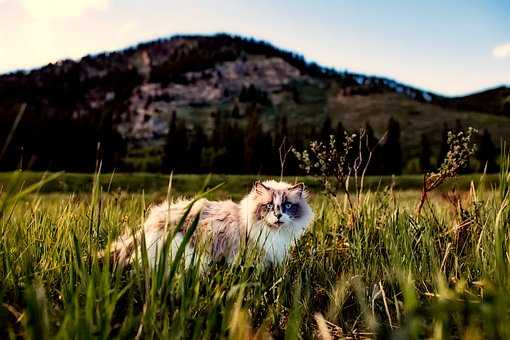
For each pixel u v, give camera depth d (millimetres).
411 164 98062
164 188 42906
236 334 1931
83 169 53906
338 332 2504
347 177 4547
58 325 1969
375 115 149625
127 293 2627
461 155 4125
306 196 4730
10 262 2758
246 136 91062
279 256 4141
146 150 132000
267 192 4375
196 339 1911
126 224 3988
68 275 2703
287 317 2648
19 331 2139
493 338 1783
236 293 2547
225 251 3867
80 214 3967
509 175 3492
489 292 2152
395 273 3025
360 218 4223
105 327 1787
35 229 3455
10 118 54469
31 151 50844
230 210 4223
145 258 2320
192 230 2016
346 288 2969
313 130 85625
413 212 4531
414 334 1801
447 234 3822
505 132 120562
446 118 139250
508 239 3057
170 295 2311
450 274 2932
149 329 1894
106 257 2215
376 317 2670
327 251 3852
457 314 2152
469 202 4156
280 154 4957
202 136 114688
